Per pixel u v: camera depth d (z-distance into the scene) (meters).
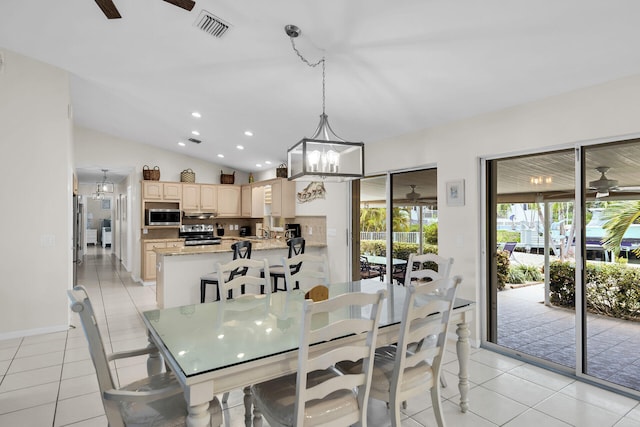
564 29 2.25
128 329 4.12
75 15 3.03
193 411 1.51
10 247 3.80
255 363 1.62
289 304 2.65
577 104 2.88
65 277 4.07
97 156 6.79
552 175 3.20
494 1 2.10
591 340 2.93
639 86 2.56
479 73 2.89
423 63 2.87
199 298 4.56
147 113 5.39
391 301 2.67
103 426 2.27
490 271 3.68
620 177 2.75
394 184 4.69
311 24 2.64
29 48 3.68
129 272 8.05
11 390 2.71
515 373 3.04
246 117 4.86
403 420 2.36
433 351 2.09
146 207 7.31
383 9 2.33
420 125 4.07
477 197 3.62
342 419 1.72
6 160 3.79
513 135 3.31
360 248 5.23
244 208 8.10
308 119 4.51
